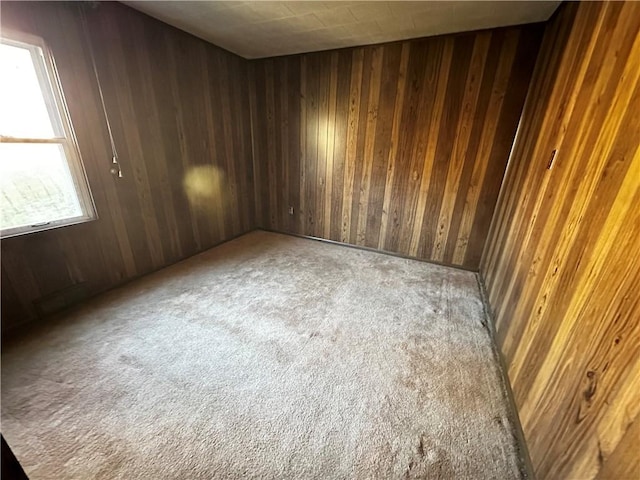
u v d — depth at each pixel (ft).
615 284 2.90
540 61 7.39
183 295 8.07
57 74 6.28
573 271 3.79
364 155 10.78
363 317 7.35
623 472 2.34
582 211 3.84
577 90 4.75
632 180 2.92
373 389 5.24
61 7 6.16
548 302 4.37
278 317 7.23
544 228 5.08
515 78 8.11
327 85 10.54
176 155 9.43
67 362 5.56
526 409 4.38
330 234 12.57
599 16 4.39
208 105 10.20
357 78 9.97
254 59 11.43
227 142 11.37
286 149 12.20
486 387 5.36
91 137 7.11
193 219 10.57
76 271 7.30
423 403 4.99
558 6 6.47
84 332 6.40
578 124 4.48
